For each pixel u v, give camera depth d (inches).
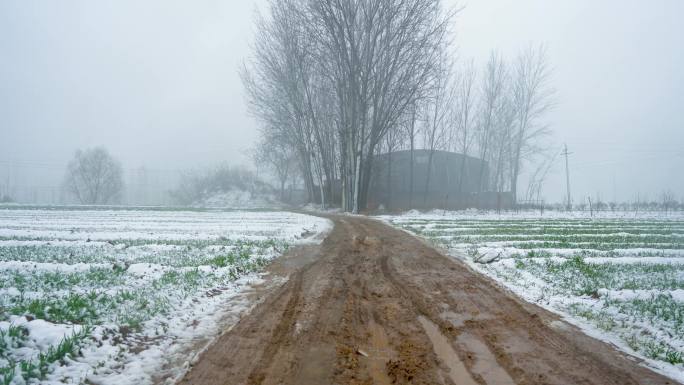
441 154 2295.8
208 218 1259.8
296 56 1665.8
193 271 384.8
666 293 344.5
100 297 281.3
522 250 575.2
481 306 311.4
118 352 202.2
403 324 266.5
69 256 473.4
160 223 1030.4
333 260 506.3
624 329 265.6
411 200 1958.7
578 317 290.5
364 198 1684.3
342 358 209.3
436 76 1562.5
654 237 784.9
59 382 167.6
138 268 394.9
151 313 260.1
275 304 306.2
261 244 602.2
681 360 213.6
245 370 192.9
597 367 205.5
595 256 538.3
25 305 249.3
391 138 1939.0
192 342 227.3
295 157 2386.8
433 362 206.7
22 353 186.4
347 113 1579.7
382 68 1501.0
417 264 486.6
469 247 612.7
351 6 1422.2
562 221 1244.5
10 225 908.0
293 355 211.9
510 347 229.8
